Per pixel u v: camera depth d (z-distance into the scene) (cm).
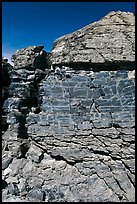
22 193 1538
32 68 1883
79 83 1770
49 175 1680
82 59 1788
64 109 1755
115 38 1788
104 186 1605
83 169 1658
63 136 1716
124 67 1766
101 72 1767
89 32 1848
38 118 1780
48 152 1731
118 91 1722
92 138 1678
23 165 1722
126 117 1662
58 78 1816
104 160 1642
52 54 1884
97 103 1723
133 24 1823
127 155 1608
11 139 1761
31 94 1827
